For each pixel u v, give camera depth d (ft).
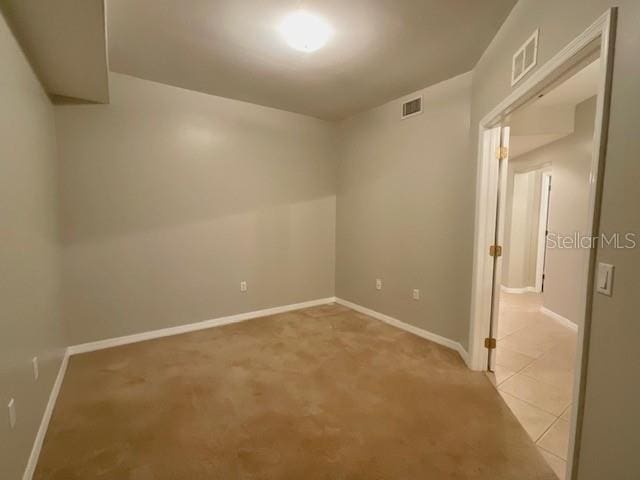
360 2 6.47
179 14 6.84
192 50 8.39
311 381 8.27
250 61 8.99
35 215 6.74
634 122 3.35
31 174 6.58
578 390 4.17
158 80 10.36
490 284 8.62
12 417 4.86
